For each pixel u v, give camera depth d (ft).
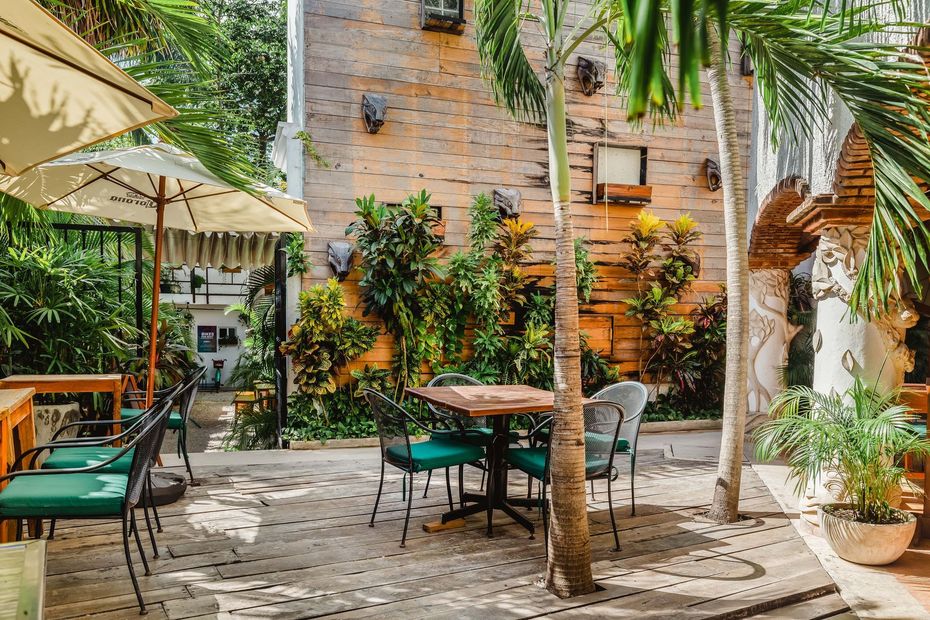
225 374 57.06
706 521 14.01
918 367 22.31
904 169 10.83
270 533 12.42
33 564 4.27
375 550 11.71
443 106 23.03
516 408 12.09
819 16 13.12
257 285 28.37
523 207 24.12
